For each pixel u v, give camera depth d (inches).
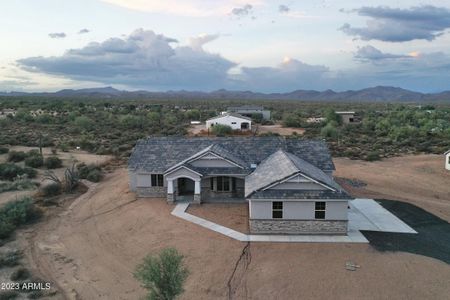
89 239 1034.1
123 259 917.8
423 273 790.5
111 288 797.9
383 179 1599.4
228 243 917.2
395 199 1300.4
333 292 740.0
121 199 1293.1
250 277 791.7
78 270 873.5
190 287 771.4
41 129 3238.2
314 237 944.9
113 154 2166.6
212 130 3024.1
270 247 895.1
